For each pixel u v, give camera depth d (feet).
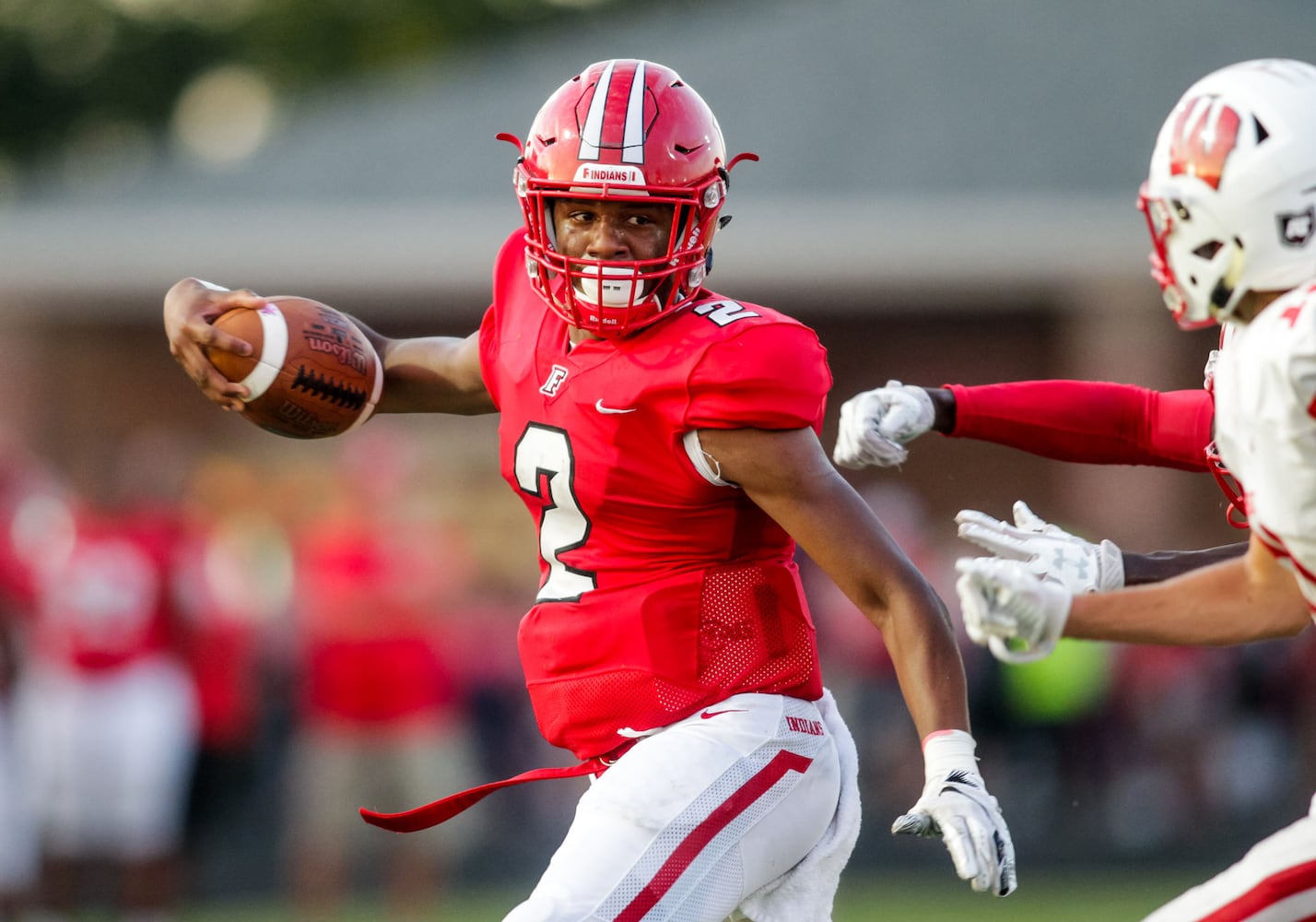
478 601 122.11
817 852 37.40
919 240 154.51
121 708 83.76
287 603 119.03
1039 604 32.17
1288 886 32.22
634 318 36.55
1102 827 112.57
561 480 37.35
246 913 90.33
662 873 34.96
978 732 111.34
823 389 36.42
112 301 166.91
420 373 42.63
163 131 322.55
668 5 310.65
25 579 85.10
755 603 37.42
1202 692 114.83
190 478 131.64
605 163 36.19
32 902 85.76
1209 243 32.40
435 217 159.12
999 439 41.45
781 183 159.43
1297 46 171.94
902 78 170.50
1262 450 31.04
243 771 98.73
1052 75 169.07
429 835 90.07
